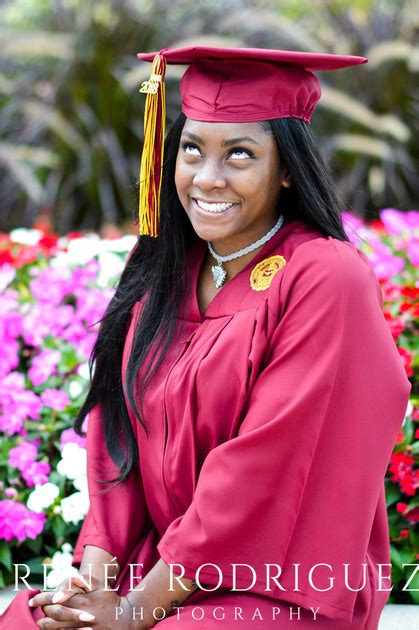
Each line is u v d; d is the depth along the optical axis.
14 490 3.53
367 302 2.54
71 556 3.35
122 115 8.00
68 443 3.47
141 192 2.78
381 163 7.89
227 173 2.60
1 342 4.00
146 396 2.74
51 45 7.85
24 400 3.69
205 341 2.66
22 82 8.16
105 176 7.89
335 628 2.53
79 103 8.02
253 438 2.47
